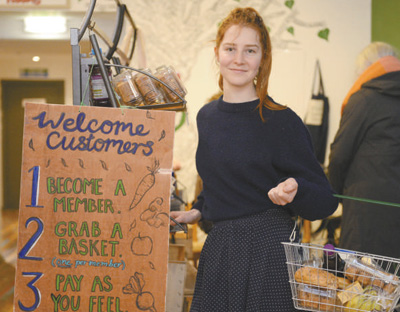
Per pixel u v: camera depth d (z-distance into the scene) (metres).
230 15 1.86
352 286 1.54
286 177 1.82
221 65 1.85
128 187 1.60
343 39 4.59
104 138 1.60
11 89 10.23
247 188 1.82
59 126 1.60
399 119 3.26
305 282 1.57
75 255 1.59
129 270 1.59
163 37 4.64
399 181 3.24
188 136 4.68
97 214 1.59
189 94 4.66
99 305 1.59
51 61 10.20
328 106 4.59
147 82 1.85
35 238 1.59
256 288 1.74
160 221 1.60
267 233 1.79
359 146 3.37
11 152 10.31
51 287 1.59
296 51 4.62
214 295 1.81
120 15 2.41
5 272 5.23
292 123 1.81
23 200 1.59
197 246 3.83
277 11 4.62
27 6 4.67
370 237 3.27
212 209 1.89
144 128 1.60
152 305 1.59
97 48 1.72
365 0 4.57
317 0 4.59
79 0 4.66
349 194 3.39
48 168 1.59
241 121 1.83
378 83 3.30
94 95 1.82
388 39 4.56
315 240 4.14
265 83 1.82
